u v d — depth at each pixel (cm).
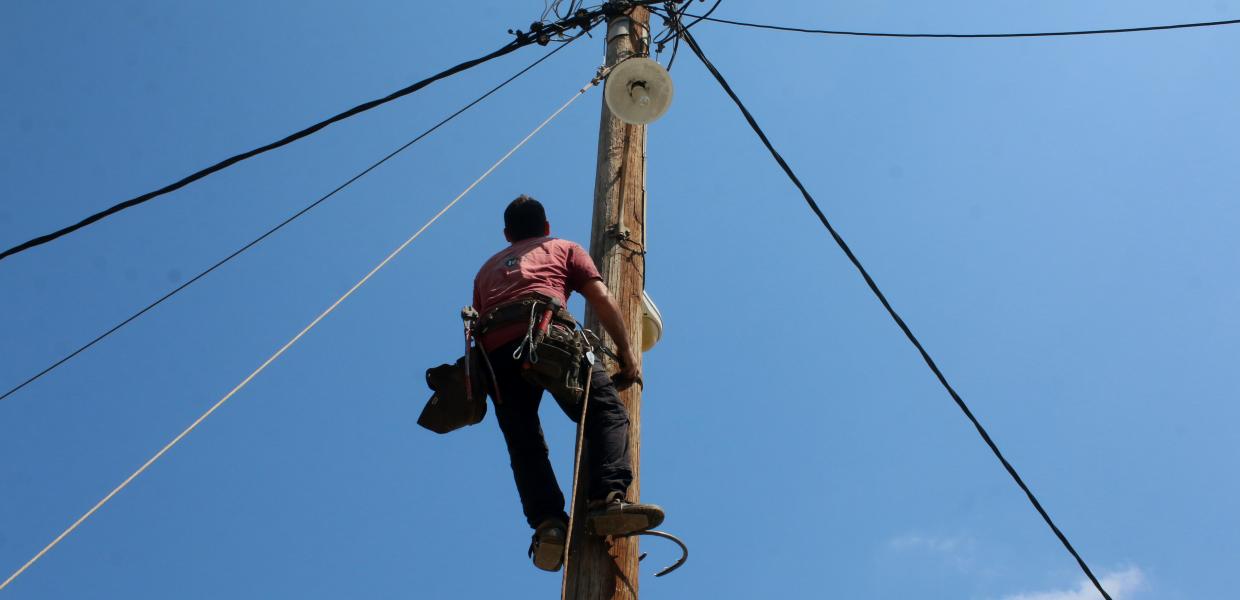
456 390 474
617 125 647
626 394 500
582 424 445
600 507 439
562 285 483
